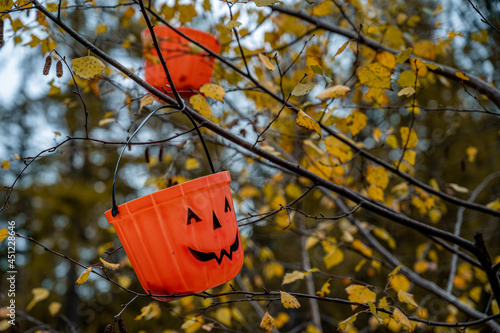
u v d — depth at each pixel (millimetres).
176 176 2072
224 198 1218
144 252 1136
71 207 7559
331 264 2424
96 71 1222
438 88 4191
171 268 1130
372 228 2658
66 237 7520
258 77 2330
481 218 5527
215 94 1648
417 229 1542
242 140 1426
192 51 1922
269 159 1455
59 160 7387
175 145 2184
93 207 7941
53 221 7773
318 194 3238
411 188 2443
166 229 1120
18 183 7820
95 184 8289
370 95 1648
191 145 2568
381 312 1542
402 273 2375
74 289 6992
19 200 7895
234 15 2223
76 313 6801
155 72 1903
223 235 1185
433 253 2764
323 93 1603
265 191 2613
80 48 3168
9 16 1753
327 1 2020
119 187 8250
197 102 1589
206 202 1154
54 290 7191
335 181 2162
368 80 1591
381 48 2045
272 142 2447
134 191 8320
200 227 1136
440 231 1544
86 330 6598
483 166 5605
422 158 5051
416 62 1507
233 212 1266
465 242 1548
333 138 1825
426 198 2240
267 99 2395
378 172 1866
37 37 1914
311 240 2568
